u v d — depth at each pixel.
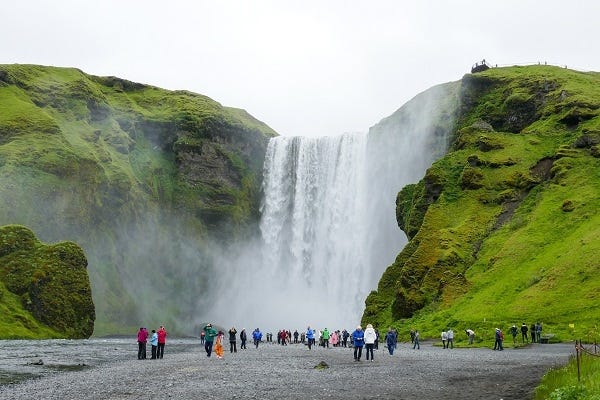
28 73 189.50
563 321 65.69
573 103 122.69
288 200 177.50
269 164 185.12
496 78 147.62
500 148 118.75
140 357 52.84
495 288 81.12
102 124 184.88
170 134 186.25
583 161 104.12
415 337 66.50
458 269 92.81
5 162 139.12
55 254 117.06
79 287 116.94
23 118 158.88
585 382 20.83
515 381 30.55
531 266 82.31
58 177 142.38
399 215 132.25
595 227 81.50
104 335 129.12
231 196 180.38
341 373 36.19
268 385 29.97
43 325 108.81
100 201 150.75
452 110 151.00
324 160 173.50
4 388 30.78
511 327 63.91
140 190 168.12
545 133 120.50
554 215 93.19
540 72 148.75
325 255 164.25
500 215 103.00
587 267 72.75
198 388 28.97
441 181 114.69
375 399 24.77
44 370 41.81
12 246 115.94
